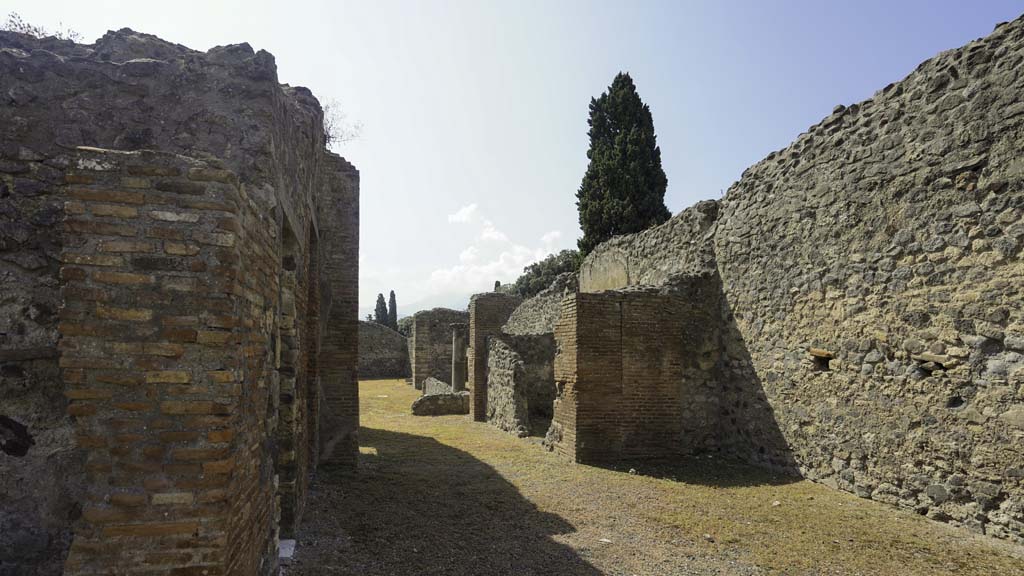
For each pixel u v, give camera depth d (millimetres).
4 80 3783
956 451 6004
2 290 3342
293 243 5496
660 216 24625
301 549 5164
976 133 5906
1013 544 5422
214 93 4094
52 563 2941
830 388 7719
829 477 7707
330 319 9016
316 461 8164
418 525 6004
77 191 2729
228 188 2893
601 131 25422
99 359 2688
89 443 2658
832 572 4879
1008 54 5641
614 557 5184
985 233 5789
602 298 9680
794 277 8445
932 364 6301
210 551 2684
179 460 2705
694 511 6594
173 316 2770
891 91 6957
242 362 3031
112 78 3990
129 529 2643
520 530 5902
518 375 13047
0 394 3107
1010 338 5539
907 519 6262
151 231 2783
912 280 6559
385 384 28484
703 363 10164
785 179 8703
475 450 10617
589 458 9422
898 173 6781
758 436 9117
